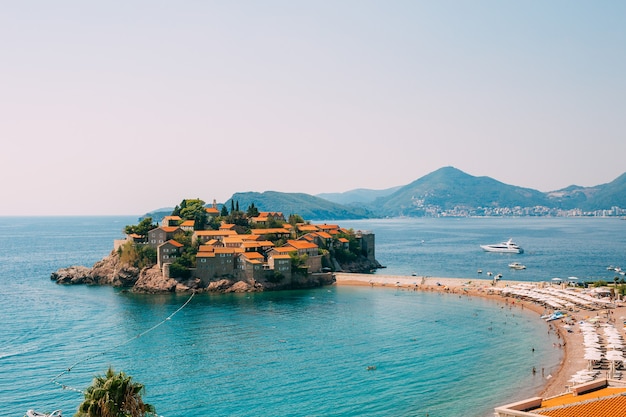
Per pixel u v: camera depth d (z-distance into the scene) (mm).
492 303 198000
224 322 167250
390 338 147875
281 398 104000
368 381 113375
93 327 160375
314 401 102375
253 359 128375
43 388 108812
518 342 143750
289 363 125438
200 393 106375
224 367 122250
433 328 159375
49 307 191375
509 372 119062
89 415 49938
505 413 58375
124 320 170125
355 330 156750
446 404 100750
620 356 114938
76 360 127562
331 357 130000
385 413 96875
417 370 120562
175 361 126812
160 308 189875
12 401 101938
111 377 52719
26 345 140125
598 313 170625
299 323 165875
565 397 67000
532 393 105438
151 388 109125
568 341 142875
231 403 101438
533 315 176625
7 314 179125
